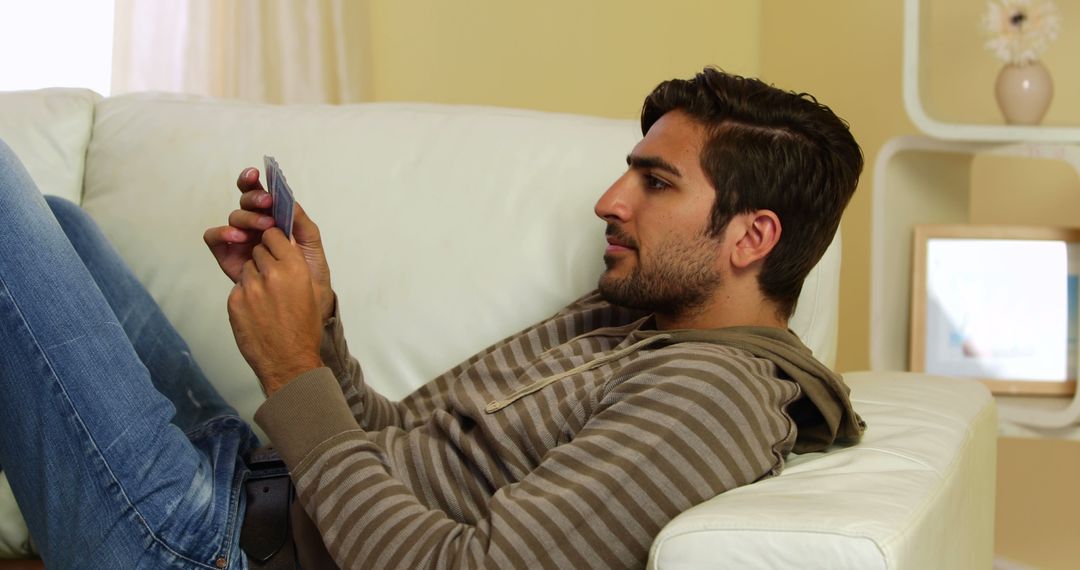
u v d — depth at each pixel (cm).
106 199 161
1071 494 243
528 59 330
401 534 100
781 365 114
